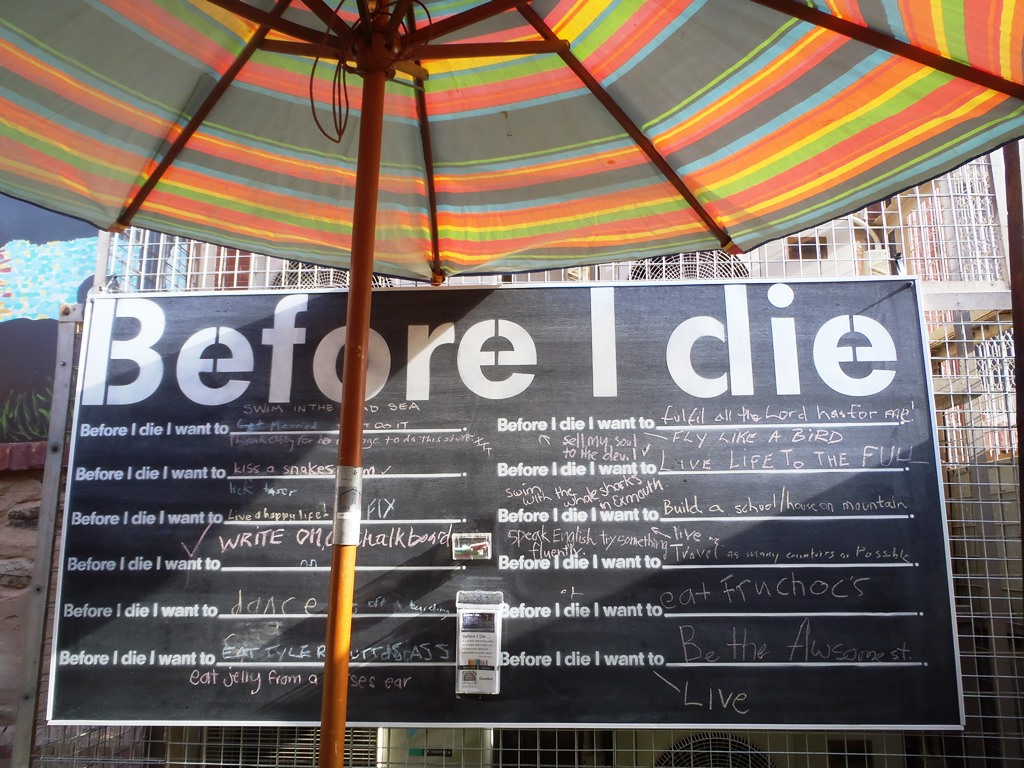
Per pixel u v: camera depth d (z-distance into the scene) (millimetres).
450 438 3584
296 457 3617
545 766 3428
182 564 3535
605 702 3359
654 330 3643
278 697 3430
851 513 3459
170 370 3697
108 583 3520
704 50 2303
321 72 2496
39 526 3615
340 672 1897
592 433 3568
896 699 3322
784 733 3588
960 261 3904
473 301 3691
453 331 3670
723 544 3457
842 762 3572
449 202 3051
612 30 2320
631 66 2424
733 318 3641
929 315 4141
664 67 2396
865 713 3314
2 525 4113
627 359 3625
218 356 3705
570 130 2715
